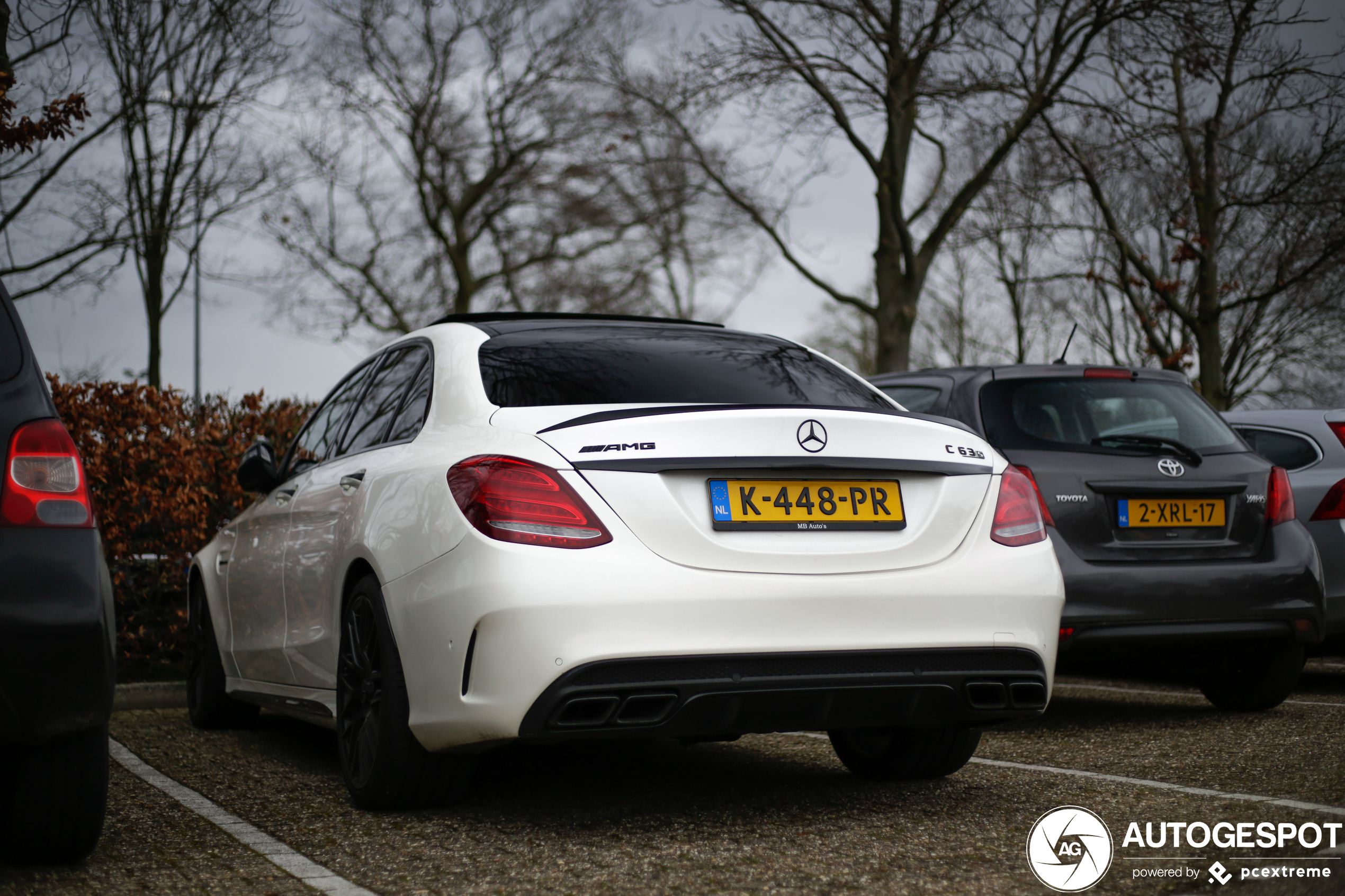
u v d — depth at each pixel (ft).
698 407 10.55
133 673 23.67
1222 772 13.33
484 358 12.16
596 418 10.32
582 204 93.15
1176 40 43.68
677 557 9.96
